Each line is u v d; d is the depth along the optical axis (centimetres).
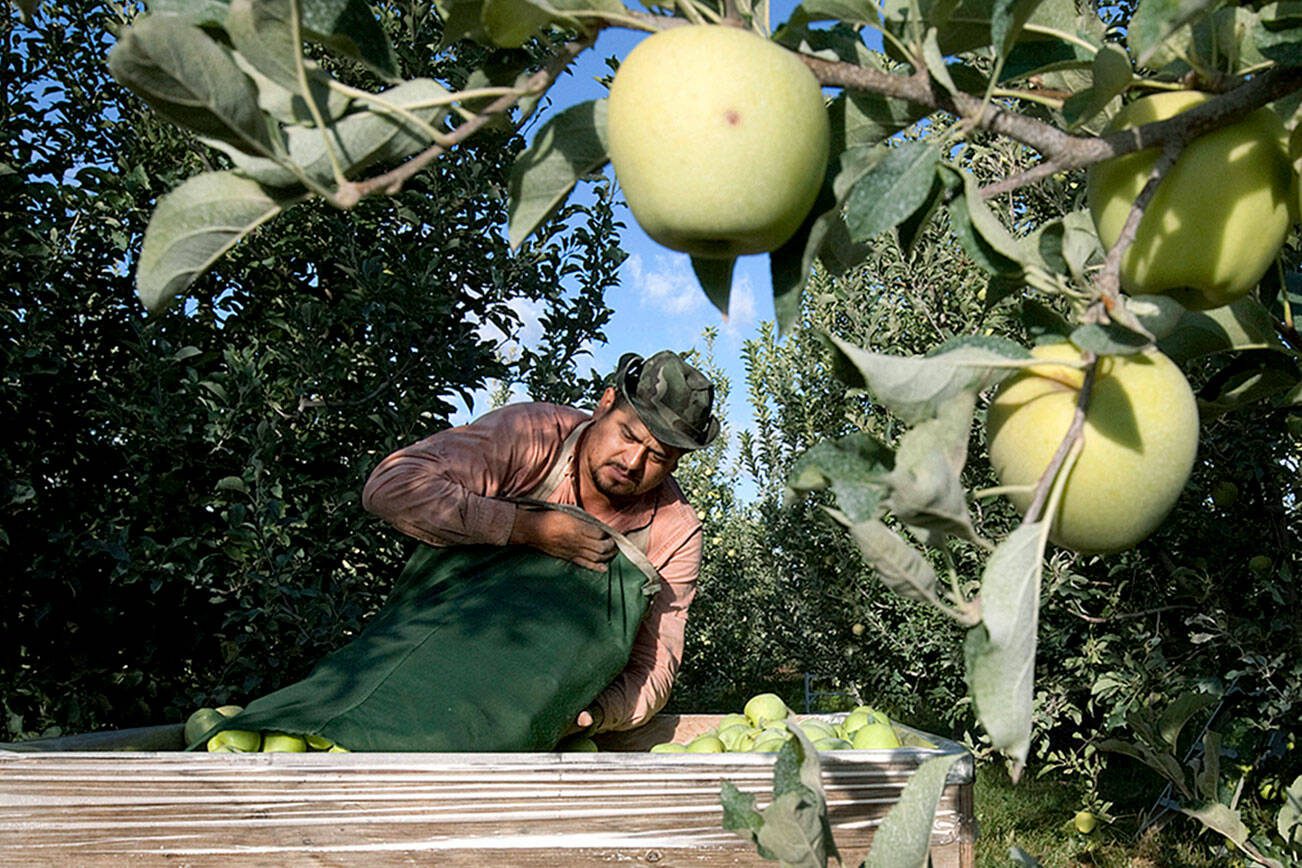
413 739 196
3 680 395
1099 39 91
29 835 168
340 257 451
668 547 280
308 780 174
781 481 691
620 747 275
